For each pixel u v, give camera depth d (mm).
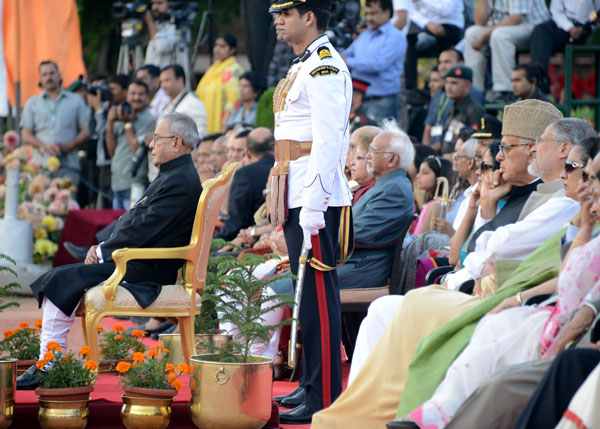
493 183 12734
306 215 11148
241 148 20641
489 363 8680
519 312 9039
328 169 11086
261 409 10906
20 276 24875
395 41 23734
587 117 23719
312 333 11508
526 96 20844
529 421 7555
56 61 31766
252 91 26594
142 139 26875
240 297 11883
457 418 8234
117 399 11562
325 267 11438
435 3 26719
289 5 11430
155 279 13023
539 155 11406
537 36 23016
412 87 27312
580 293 8430
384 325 10656
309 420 11516
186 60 32812
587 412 7090
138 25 33656
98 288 12617
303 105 11469
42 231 26766
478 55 24906
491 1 24656
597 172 8461
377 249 15000
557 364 7555
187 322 13039
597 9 23266
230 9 45375
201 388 10906
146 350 14180
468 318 9219
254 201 18656
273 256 12000
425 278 14438
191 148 13500
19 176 26453
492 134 15109
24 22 31141
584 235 8859
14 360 11039
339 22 26875
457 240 13227
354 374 10750
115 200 28016
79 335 19312
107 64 44094
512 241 10961
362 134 15883
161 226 12938
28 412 11266
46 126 29156
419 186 17906
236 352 11656
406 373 9766
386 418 9789
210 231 13266
